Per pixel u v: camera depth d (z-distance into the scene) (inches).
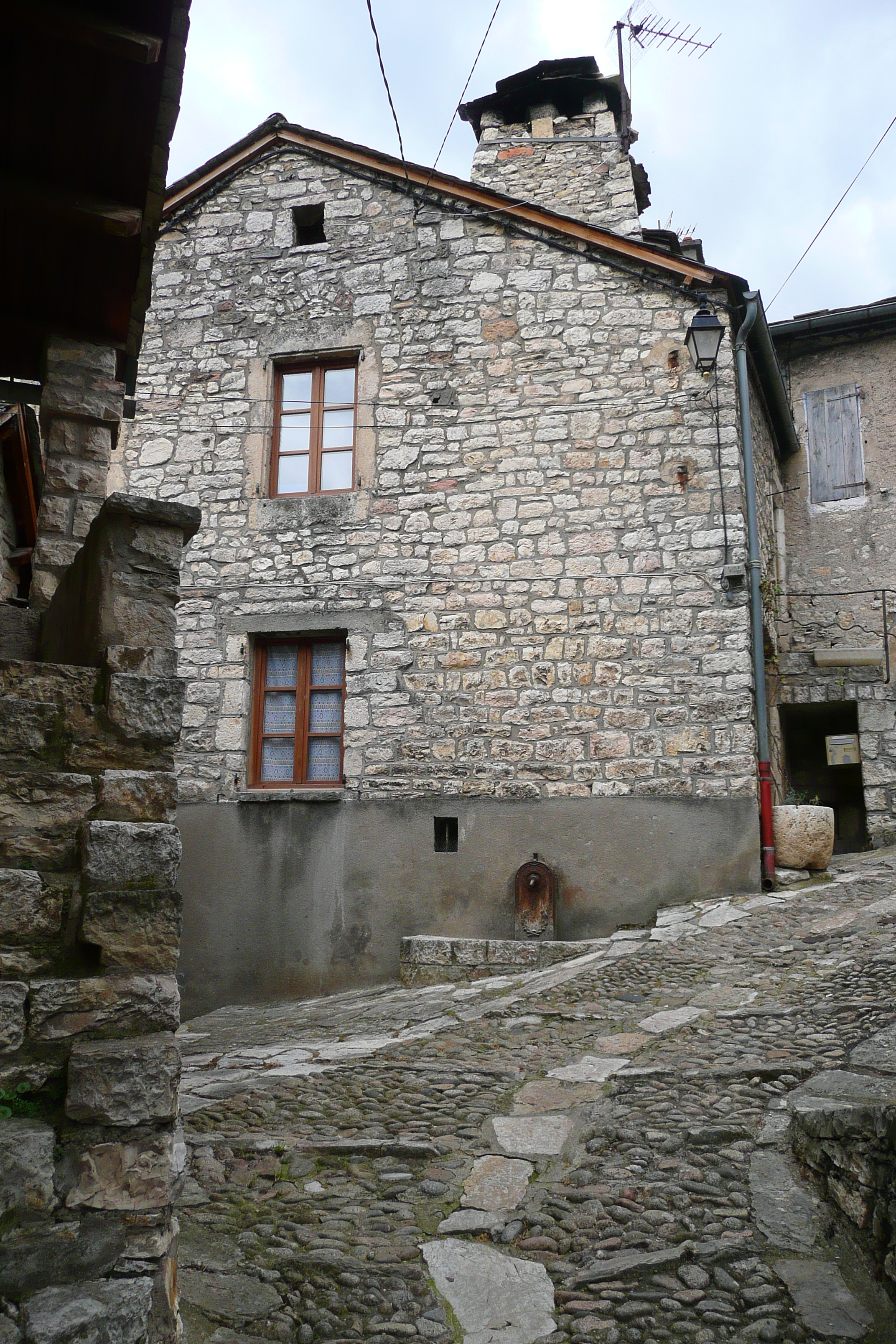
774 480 405.7
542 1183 126.3
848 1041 160.2
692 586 297.4
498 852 294.8
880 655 389.4
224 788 312.7
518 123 415.8
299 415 341.1
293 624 319.9
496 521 314.3
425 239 336.5
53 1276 79.4
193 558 330.3
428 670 309.9
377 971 294.0
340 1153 137.0
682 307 313.9
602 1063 167.2
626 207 365.7
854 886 273.9
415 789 303.3
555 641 303.7
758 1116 138.3
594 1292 103.3
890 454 410.9
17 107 127.4
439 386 326.6
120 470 341.7
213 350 344.8
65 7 111.1
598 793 292.8
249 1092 165.0
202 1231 115.9
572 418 315.6
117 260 151.2
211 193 357.7
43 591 160.2
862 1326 96.7
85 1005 86.4
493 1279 106.0
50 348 167.6
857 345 422.9
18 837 89.0
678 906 277.1
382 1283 105.2
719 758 287.0
